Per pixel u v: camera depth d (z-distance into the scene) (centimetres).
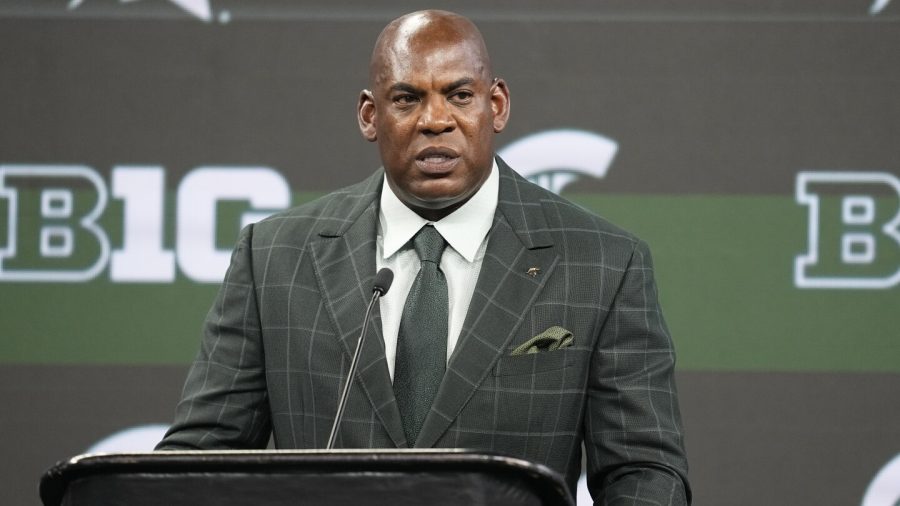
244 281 677
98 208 1088
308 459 456
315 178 1090
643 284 661
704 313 1065
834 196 1066
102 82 1095
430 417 618
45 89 1095
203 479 462
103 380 1080
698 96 1078
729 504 1052
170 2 1103
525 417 628
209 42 1100
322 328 648
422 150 629
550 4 1090
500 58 1088
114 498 466
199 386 662
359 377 633
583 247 662
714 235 1070
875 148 1068
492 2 1091
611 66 1084
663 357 653
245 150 1091
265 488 460
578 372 641
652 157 1077
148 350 1081
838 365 1056
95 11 1102
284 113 1094
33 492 1073
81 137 1091
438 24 638
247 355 666
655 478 615
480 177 651
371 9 1102
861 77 1071
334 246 670
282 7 1102
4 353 1080
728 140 1075
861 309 1059
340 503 457
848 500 1048
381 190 689
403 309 648
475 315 638
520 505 459
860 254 1062
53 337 1080
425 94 629
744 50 1079
